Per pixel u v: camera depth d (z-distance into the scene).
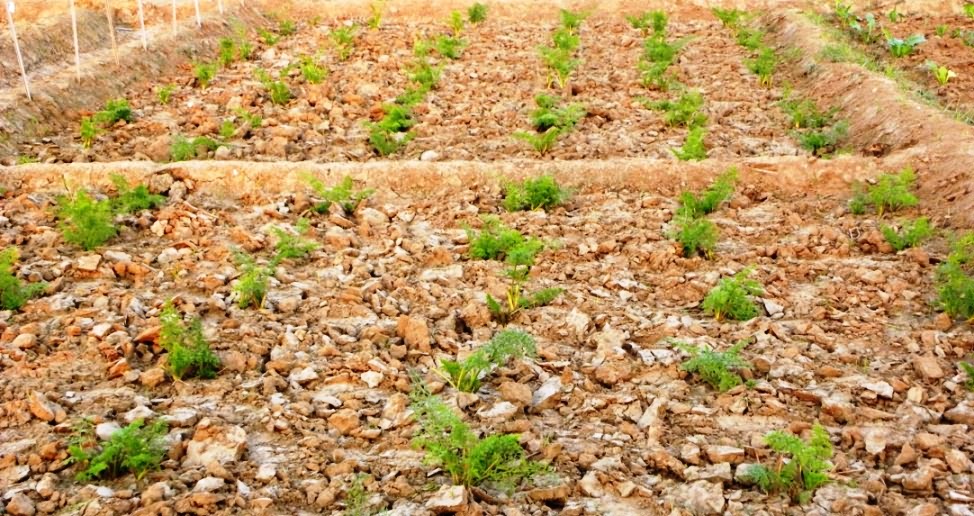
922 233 5.40
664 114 6.57
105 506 4.37
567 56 7.17
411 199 5.84
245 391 4.72
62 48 7.16
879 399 4.74
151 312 5.02
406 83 6.99
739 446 4.58
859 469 4.52
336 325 5.02
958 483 4.47
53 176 5.78
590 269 5.34
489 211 5.72
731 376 4.79
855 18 9.16
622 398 4.73
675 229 5.54
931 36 8.34
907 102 6.24
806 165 5.92
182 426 4.60
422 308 5.11
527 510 4.41
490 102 6.75
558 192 5.75
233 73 7.29
